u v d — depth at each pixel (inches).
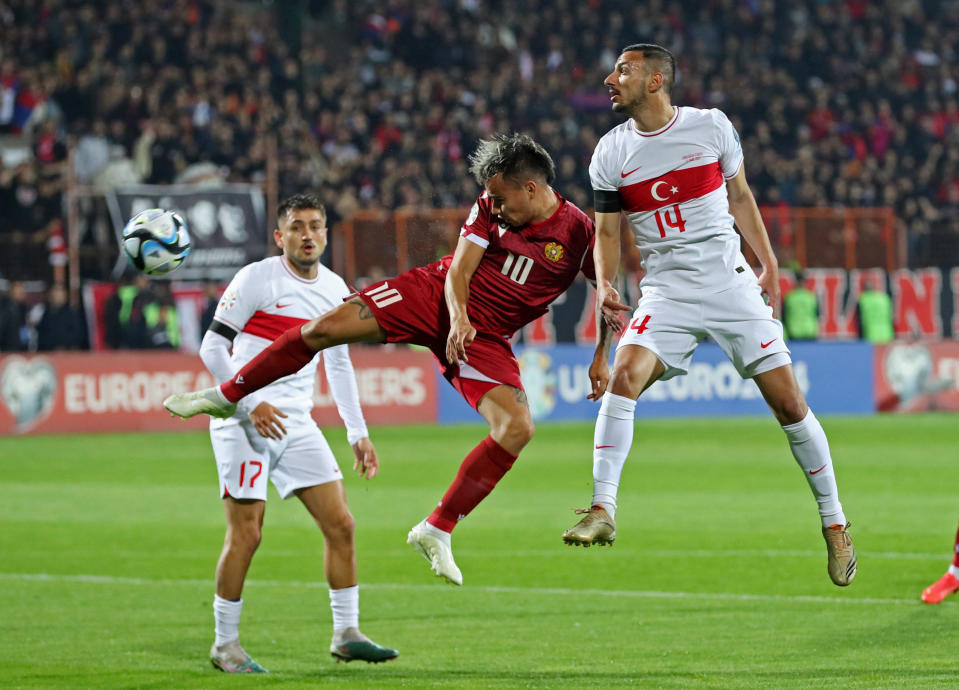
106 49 3319.4
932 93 4005.9
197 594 1079.6
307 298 850.1
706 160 787.4
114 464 2116.1
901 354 3201.3
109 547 1327.5
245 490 811.4
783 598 1035.3
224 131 3088.1
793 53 4020.7
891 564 1189.1
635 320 812.6
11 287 2689.5
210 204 2704.2
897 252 3250.5
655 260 810.8
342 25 3954.2
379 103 3467.0
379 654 813.2
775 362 804.6
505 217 759.1
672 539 1348.4
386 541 1352.1
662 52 779.4
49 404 2677.2
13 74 3186.5
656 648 858.8
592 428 2773.1
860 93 3954.2
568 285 795.4
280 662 835.4
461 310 743.7
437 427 2822.3
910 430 2694.4
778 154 3720.5
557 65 3855.8
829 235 3169.3
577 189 3316.9
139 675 792.9
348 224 2805.1
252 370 768.3
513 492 1754.4
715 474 1939.0
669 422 2920.8
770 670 785.6
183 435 2667.3
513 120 3531.0
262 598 1063.6
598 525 753.6
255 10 3848.4
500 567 1198.9
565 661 823.7
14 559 1255.5
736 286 800.3
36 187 2797.7
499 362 771.4
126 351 2736.2
